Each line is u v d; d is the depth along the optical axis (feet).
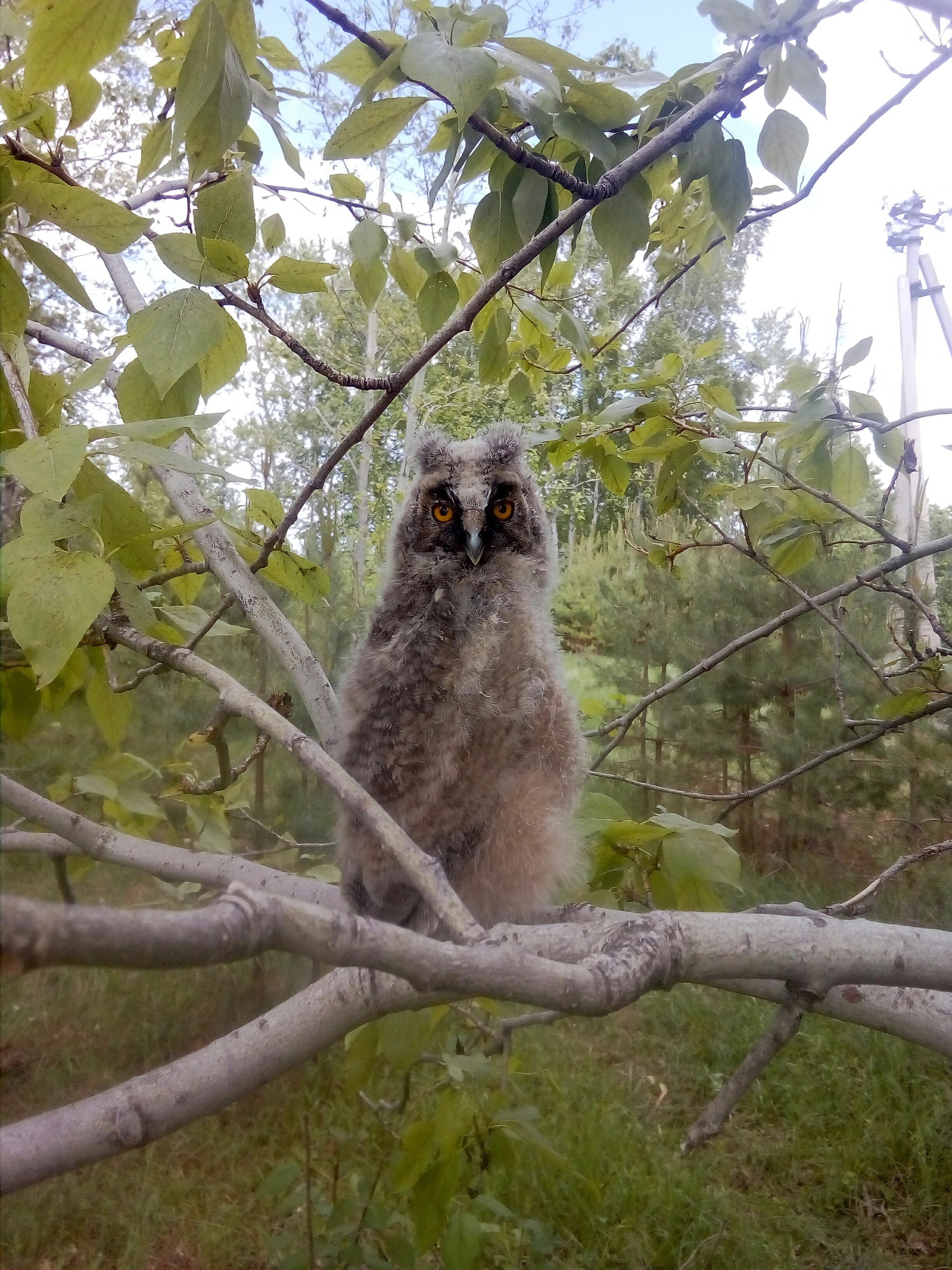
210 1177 2.09
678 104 1.04
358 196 1.20
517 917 1.11
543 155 1.06
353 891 1.09
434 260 1.21
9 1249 1.94
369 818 0.68
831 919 0.78
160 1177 2.09
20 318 0.87
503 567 1.25
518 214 1.02
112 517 0.84
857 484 1.43
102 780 1.43
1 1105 2.15
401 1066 1.02
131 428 0.74
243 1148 2.17
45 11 0.71
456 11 0.89
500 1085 1.28
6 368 0.80
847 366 1.31
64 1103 2.17
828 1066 2.47
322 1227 1.85
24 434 0.83
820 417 1.26
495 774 1.09
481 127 0.87
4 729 1.13
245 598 1.11
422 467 1.37
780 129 0.99
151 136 0.92
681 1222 2.03
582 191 0.91
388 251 1.29
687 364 1.55
